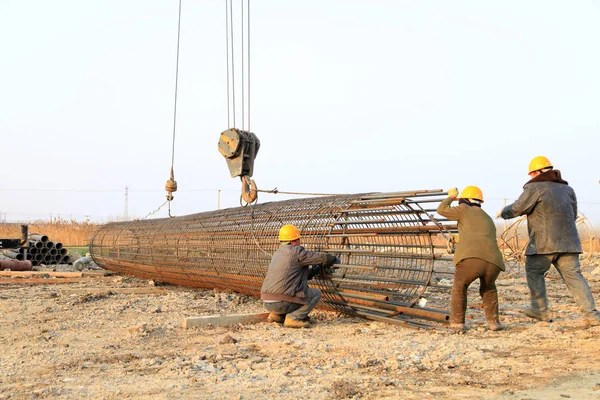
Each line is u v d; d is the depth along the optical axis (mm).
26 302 10047
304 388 4598
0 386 4875
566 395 4305
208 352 6062
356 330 7160
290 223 8836
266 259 9148
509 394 4375
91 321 8172
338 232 8422
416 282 7738
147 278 14281
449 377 4922
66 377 5137
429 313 7234
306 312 7574
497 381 4773
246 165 11008
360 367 5309
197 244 10984
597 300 9922
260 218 9562
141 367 5449
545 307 7512
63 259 18828
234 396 4398
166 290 11930
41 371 5387
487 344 6211
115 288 11961
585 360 5398
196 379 4930
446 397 4328
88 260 17547
